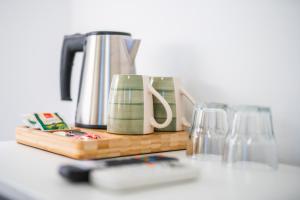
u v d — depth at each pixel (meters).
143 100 0.84
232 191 0.53
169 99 0.91
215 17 0.92
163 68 1.07
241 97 0.86
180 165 0.58
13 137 1.68
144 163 0.59
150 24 1.11
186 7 0.99
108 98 0.96
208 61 0.94
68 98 1.13
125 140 0.78
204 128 0.78
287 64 0.78
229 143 0.70
